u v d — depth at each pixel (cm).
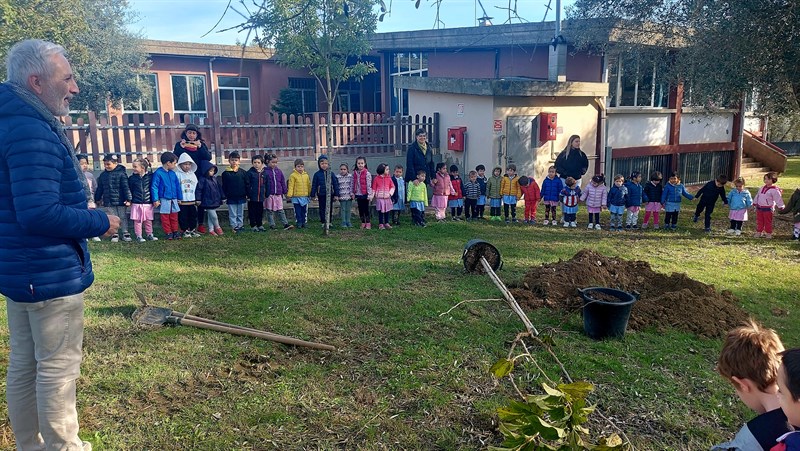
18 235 268
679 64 1381
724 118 2003
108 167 959
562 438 271
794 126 2950
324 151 1377
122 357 470
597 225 1238
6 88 269
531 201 1288
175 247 934
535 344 521
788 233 1213
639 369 484
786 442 194
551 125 1523
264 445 354
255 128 1282
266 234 1077
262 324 556
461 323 571
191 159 1033
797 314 665
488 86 1435
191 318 549
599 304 539
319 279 730
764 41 1061
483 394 427
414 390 429
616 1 1376
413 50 1919
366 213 1172
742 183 1181
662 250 1009
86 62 1470
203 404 399
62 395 288
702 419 406
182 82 1995
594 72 1672
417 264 826
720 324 596
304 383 435
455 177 1302
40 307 279
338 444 358
